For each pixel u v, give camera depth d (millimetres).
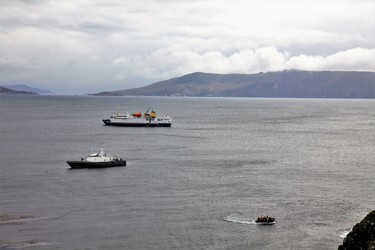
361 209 98250
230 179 126875
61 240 79438
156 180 125125
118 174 133375
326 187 117875
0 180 124250
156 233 83312
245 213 94750
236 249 76750
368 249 62094
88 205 99750
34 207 98000
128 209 97000
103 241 79438
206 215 93312
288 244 78875
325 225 87938
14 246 76625
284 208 98375
